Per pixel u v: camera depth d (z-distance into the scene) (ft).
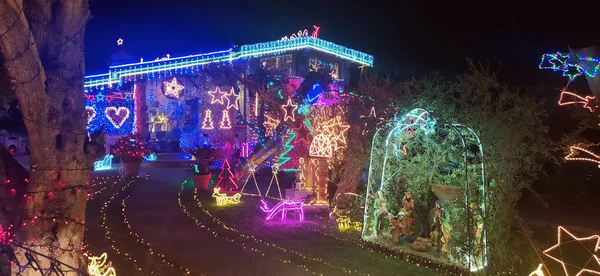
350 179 34.30
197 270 21.99
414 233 26.71
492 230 22.53
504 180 23.13
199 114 73.26
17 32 13.33
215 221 33.94
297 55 72.79
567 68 29.63
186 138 73.51
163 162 78.59
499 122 23.09
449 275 21.35
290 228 31.40
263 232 30.30
